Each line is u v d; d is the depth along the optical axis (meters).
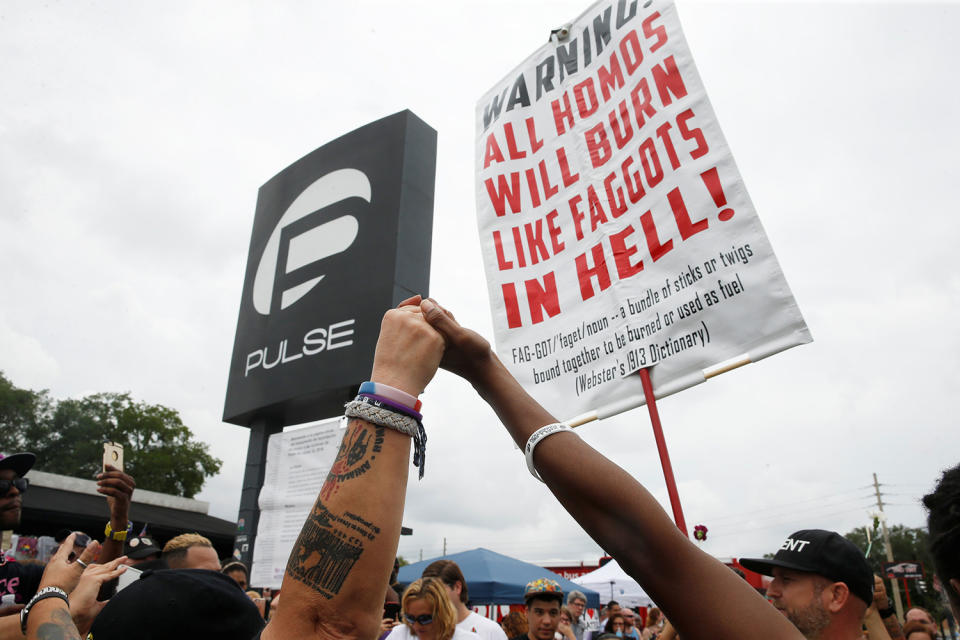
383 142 6.43
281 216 7.19
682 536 0.79
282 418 6.86
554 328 3.19
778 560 1.73
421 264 6.09
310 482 5.19
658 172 2.89
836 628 1.63
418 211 6.21
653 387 2.70
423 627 3.35
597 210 3.15
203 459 24.69
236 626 1.48
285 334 6.46
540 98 3.64
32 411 23.67
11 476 2.77
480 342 0.89
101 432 23.72
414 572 9.51
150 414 24.28
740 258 2.51
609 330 2.94
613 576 12.27
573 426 2.98
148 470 22.56
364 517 0.71
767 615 0.76
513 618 5.23
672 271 2.73
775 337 2.35
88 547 1.77
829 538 1.72
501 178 3.69
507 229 3.57
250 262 7.49
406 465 0.77
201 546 2.78
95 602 1.69
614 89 3.23
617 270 2.97
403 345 0.83
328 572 0.70
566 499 0.84
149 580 1.52
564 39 3.62
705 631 0.76
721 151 2.67
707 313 2.56
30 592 2.88
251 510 6.48
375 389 0.78
